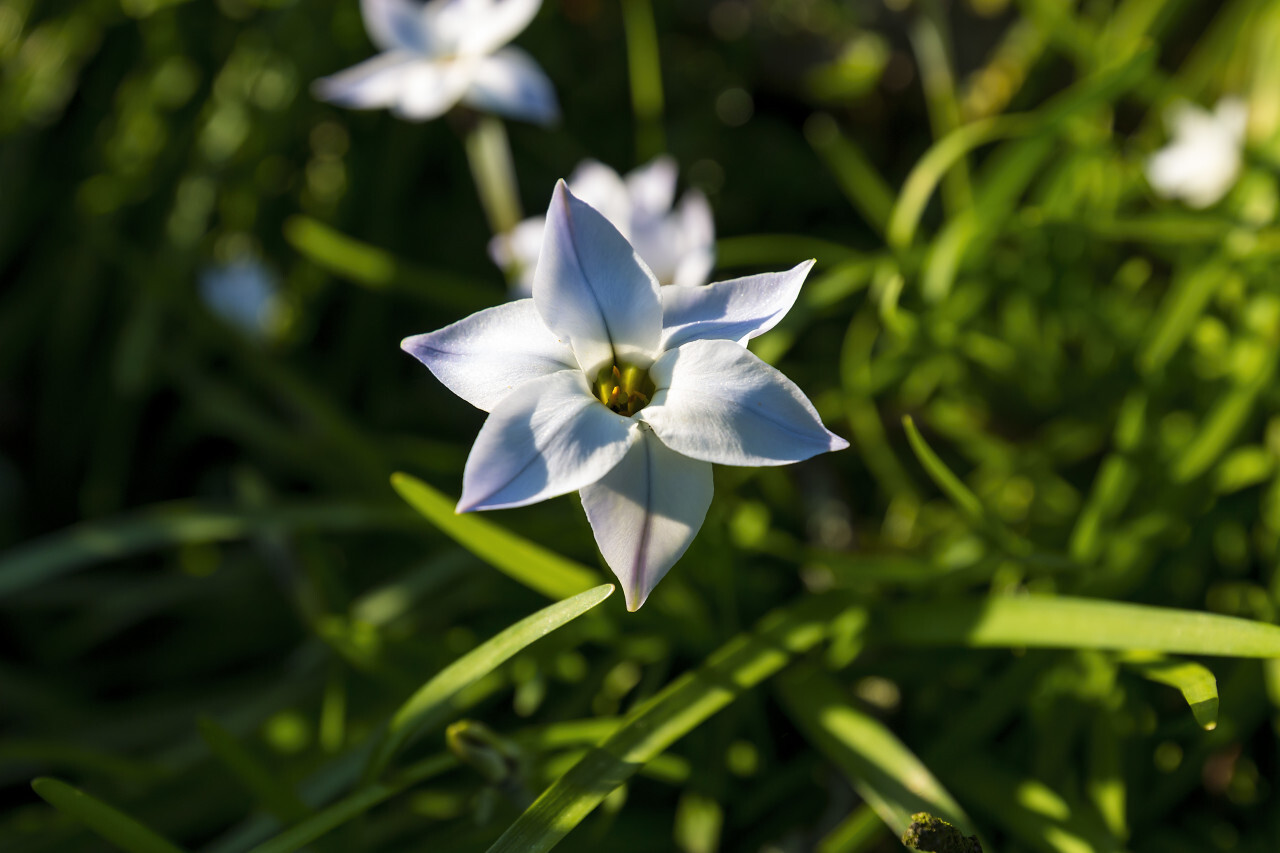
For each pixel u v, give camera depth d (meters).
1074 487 0.29
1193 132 0.30
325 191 0.38
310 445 0.31
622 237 0.21
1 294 0.37
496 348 0.21
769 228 0.39
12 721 0.29
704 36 0.43
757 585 0.27
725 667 0.24
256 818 0.24
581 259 0.21
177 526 0.27
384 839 0.25
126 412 0.35
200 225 0.36
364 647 0.25
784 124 0.41
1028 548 0.24
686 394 0.20
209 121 0.38
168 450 0.36
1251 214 0.28
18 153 0.37
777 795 0.25
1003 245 0.32
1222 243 0.27
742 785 0.26
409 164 0.38
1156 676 0.23
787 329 0.28
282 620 0.31
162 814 0.26
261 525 0.27
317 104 0.38
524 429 0.20
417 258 0.38
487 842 0.24
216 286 0.33
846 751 0.24
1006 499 0.29
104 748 0.28
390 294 0.37
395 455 0.29
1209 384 0.28
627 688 0.26
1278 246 0.27
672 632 0.26
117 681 0.31
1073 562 0.24
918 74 0.40
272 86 0.38
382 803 0.26
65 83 0.39
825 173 0.39
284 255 0.38
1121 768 0.24
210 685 0.30
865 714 0.24
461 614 0.28
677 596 0.26
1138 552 0.26
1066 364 0.32
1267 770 0.25
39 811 0.27
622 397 0.21
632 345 0.21
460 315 0.37
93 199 0.37
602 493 0.20
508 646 0.22
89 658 0.32
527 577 0.24
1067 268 0.30
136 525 0.27
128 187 0.37
